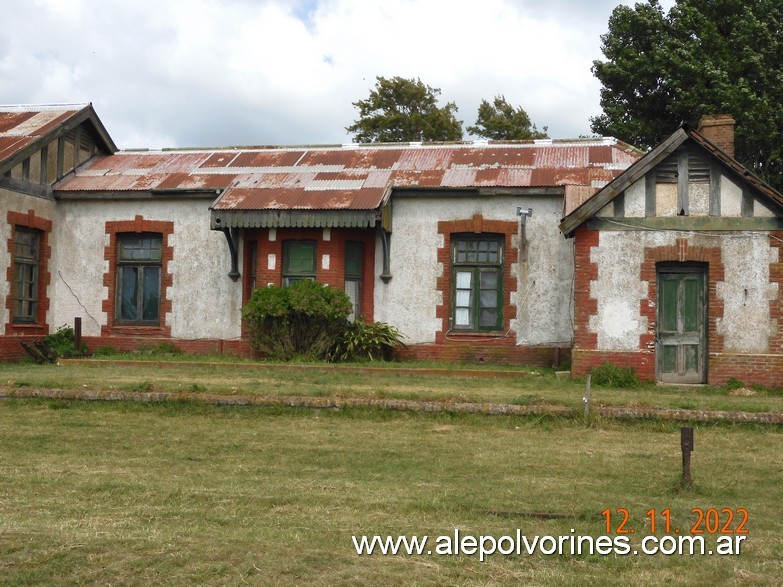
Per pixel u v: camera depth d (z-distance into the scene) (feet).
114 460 33.73
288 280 66.13
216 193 67.77
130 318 70.90
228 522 24.53
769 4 97.71
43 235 69.97
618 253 55.16
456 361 64.59
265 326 62.90
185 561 21.09
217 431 39.78
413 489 29.14
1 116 74.28
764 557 22.40
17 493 27.76
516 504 27.22
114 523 24.09
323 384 48.60
